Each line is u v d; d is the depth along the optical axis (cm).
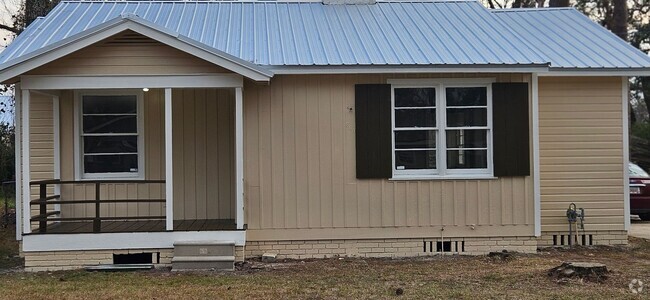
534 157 927
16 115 973
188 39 812
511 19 1189
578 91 1012
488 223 923
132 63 834
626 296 638
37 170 954
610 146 1013
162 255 845
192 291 684
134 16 804
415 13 1166
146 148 975
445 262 869
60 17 1100
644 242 1055
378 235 914
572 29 1134
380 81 913
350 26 1087
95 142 970
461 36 1023
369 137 909
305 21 1123
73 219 838
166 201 845
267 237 902
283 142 905
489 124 921
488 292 664
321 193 909
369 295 658
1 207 1692
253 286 706
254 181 902
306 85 906
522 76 927
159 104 980
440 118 918
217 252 832
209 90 986
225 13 1177
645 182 1366
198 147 984
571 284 698
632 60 989
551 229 1007
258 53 933
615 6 2122
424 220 917
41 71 821
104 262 838
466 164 926
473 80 919
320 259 902
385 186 915
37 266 828
